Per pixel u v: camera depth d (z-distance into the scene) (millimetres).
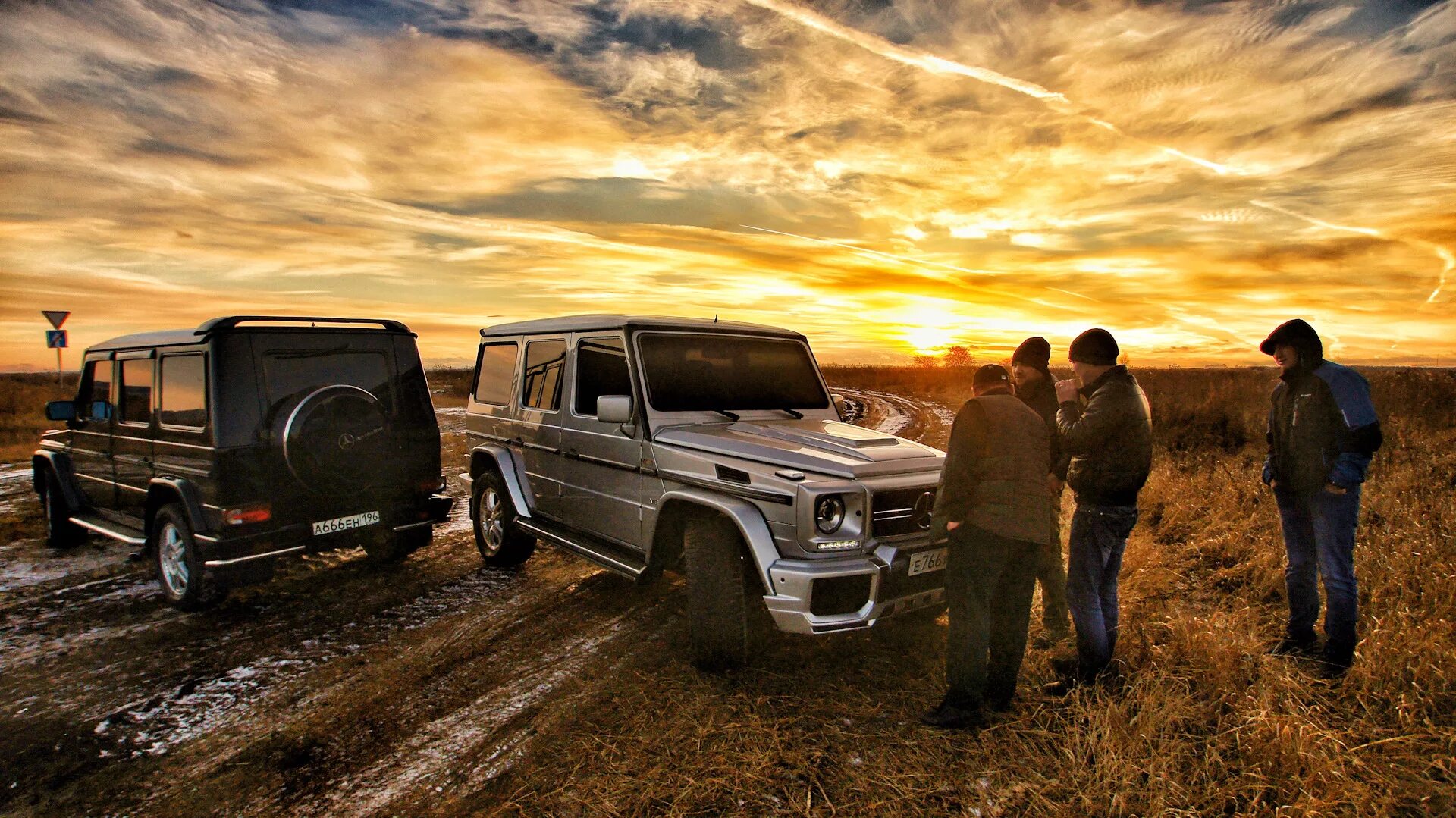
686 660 4047
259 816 2836
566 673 3980
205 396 4820
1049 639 4133
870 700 3539
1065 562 5402
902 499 3738
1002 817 2705
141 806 2922
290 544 5012
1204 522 6266
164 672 4113
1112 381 3355
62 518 6664
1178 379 17422
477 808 2840
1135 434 3312
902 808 2764
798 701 3537
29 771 3168
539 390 5613
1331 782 2707
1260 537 5480
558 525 5297
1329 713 3203
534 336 5809
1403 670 3381
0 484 9820
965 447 3104
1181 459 9031
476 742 3320
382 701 3746
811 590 3428
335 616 4977
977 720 3250
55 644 4531
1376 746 2969
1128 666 3629
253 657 4301
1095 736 3031
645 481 4395
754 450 3900
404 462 5695
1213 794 2738
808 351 5523
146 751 3312
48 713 3664
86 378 6211
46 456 6516
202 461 4809
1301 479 3537
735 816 2721
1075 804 2754
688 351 4871
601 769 3035
